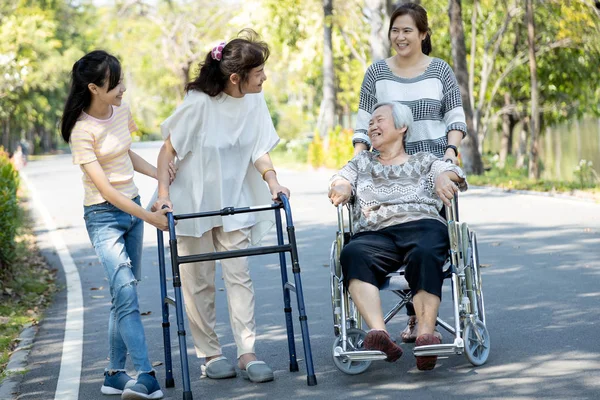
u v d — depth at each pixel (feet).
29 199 94.07
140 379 21.62
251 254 21.62
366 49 150.30
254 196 23.99
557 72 132.36
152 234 58.59
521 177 101.30
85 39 262.88
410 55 25.36
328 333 28.35
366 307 21.48
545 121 147.64
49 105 247.70
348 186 23.08
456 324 21.39
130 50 264.11
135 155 23.52
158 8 254.27
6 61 155.22
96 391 23.26
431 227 22.22
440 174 22.22
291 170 131.95
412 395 20.89
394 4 110.42
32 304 36.63
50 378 24.98
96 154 21.68
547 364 22.88
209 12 249.75
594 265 38.01
